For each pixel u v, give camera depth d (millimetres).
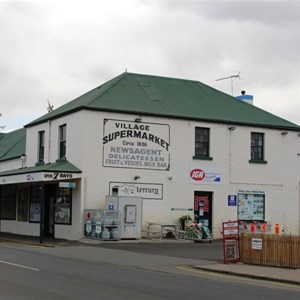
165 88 33156
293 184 33625
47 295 10852
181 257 20922
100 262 18672
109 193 28578
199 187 30828
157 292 11875
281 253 18062
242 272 16562
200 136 31328
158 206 29672
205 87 35000
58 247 24500
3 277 13289
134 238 27734
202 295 11758
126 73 33250
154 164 29797
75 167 28516
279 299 11648
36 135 34031
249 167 32344
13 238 30625
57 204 30438
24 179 29234
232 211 31562
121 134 29109
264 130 33031
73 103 31906
